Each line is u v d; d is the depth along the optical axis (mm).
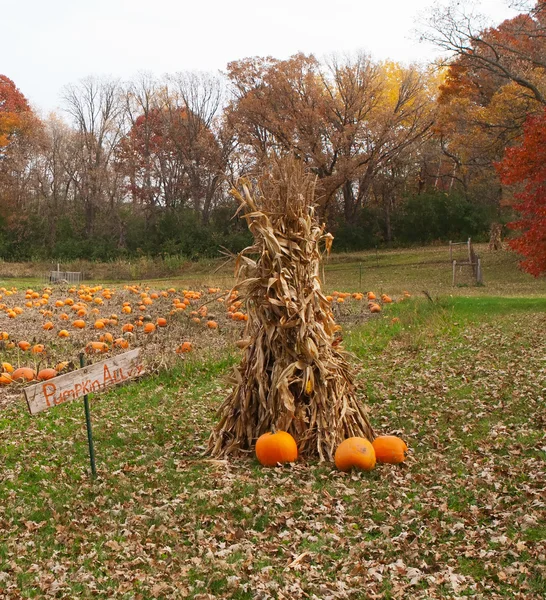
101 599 4613
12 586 4770
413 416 8758
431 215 53031
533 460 6762
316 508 5840
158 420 9094
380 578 4676
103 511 6023
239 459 7145
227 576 4793
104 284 38562
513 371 10617
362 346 14031
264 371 7254
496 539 5117
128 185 61281
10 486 6781
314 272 7387
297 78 49250
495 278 33594
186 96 61875
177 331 16266
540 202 22266
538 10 31375
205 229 56469
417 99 51719
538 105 36812
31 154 59969
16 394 11156
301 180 7473
